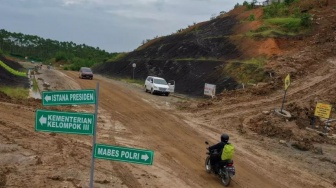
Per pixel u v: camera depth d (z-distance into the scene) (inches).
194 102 1192.2
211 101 1165.7
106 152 243.8
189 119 953.5
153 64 2279.8
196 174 519.5
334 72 1339.8
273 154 679.1
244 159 627.5
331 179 560.7
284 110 1001.5
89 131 245.8
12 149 518.9
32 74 1847.9
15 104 885.8
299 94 1164.5
